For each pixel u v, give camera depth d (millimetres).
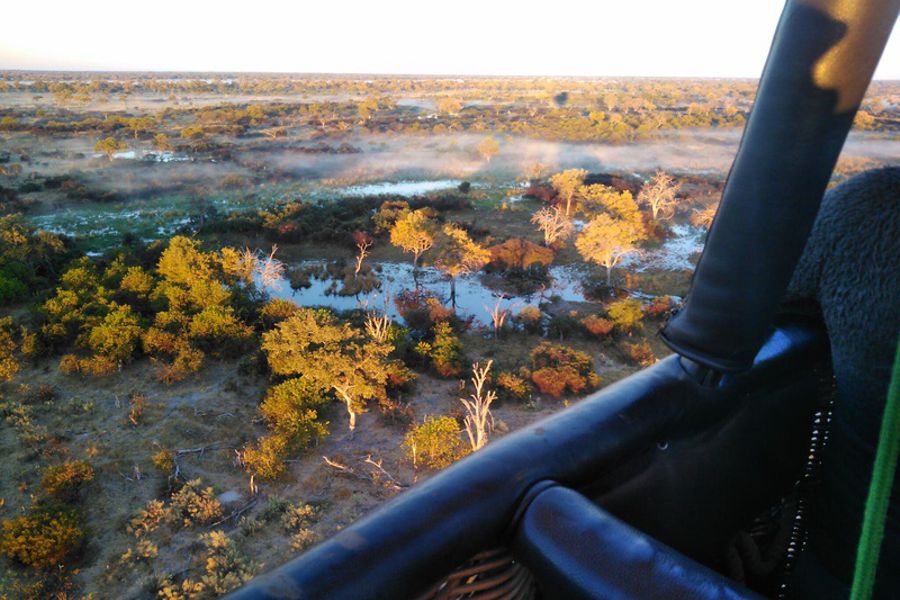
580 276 41688
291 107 174250
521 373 27359
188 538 18062
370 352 24156
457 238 40844
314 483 20578
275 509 19156
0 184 69000
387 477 20812
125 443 22562
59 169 82000
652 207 57125
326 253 45812
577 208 57969
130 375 27172
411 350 28797
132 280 34469
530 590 1251
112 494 20031
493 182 75812
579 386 26062
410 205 58312
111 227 53406
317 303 37188
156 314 32125
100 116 147625
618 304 33156
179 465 21422
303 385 23797
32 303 34438
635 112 170000
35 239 43250
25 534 16906
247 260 38062
